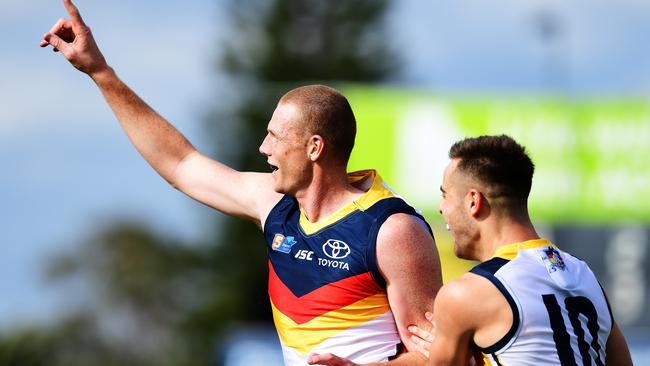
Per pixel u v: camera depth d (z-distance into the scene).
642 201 69.06
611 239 69.69
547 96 72.12
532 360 16.70
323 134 18.95
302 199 19.27
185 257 162.38
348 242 18.69
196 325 149.25
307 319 18.92
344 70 151.25
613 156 69.50
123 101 20.92
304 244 19.09
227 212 20.80
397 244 18.34
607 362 18.25
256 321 147.12
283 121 19.12
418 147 70.00
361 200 18.97
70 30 21.12
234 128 150.38
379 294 18.66
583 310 17.19
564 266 17.41
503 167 17.41
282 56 152.12
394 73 154.12
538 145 70.12
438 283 18.59
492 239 17.53
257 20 154.50
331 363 17.47
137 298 194.12
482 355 17.28
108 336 198.25
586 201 69.69
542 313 16.80
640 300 67.62
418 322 18.41
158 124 21.00
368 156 70.19
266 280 146.00
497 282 16.86
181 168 20.97
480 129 70.19
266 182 20.50
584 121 69.88
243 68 153.12
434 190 69.75
